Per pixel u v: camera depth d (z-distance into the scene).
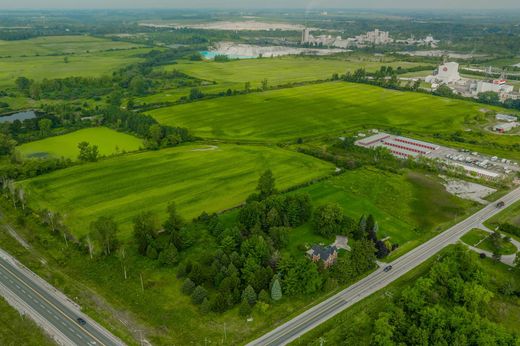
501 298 136.25
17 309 126.75
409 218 185.88
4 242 162.75
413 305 126.06
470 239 170.38
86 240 158.75
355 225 168.38
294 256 154.38
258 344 114.75
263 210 171.00
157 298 131.50
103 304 129.38
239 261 141.75
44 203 190.38
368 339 117.50
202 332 118.19
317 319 124.75
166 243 154.25
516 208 196.38
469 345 113.44
